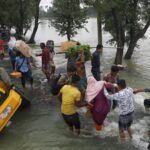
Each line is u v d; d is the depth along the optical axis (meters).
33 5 39.47
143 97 13.50
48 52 15.15
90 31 55.69
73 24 31.73
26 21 41.31
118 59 20.66
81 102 9.63
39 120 11.22
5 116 9.75
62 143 9.52
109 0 19.38
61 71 18.44
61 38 45.09
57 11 31.55
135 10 20.70
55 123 10.95
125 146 9.26
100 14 22.12
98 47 13.77
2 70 10.76
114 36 23.41
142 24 22.34
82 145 9.38
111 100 9.90
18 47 14.03
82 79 11.83
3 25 40.06
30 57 14.43
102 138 9.78
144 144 9.34
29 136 10.03
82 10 31.17
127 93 9.22
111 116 11.38
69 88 9.59
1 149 9.26
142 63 21.58
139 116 11.45
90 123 10.85
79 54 12.88
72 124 9.78
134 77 17.28
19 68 14.07
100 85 9.77
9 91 10.46
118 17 20.48
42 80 16.19
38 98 13.41
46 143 9.55
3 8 38.88
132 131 10.18
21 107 12.32
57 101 13.07
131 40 22.91
